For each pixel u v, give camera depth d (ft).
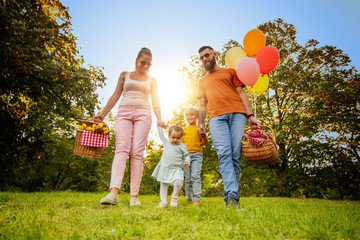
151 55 12.69
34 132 43.21
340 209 10.80
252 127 11.39
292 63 48.98
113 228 6.08
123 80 13.10
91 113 41.37
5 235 4.86
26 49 33.78
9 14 32.94
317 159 47.14
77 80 38.83
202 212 8.13
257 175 46.88
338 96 46.03
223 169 10.72
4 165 45.39
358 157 46.83
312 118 47.57
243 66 11.98
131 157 12.19
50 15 42.96
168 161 12.60
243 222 6.37
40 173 61.41
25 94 40.75
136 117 12.41
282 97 52.11
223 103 11.48
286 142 48.29
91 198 15.34
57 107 42.50
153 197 20.02
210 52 12.55
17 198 14.10
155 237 5.44
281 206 11.63
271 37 53.21
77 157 63.57
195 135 15.31
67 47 44.04
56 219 6.70
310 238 5.22
